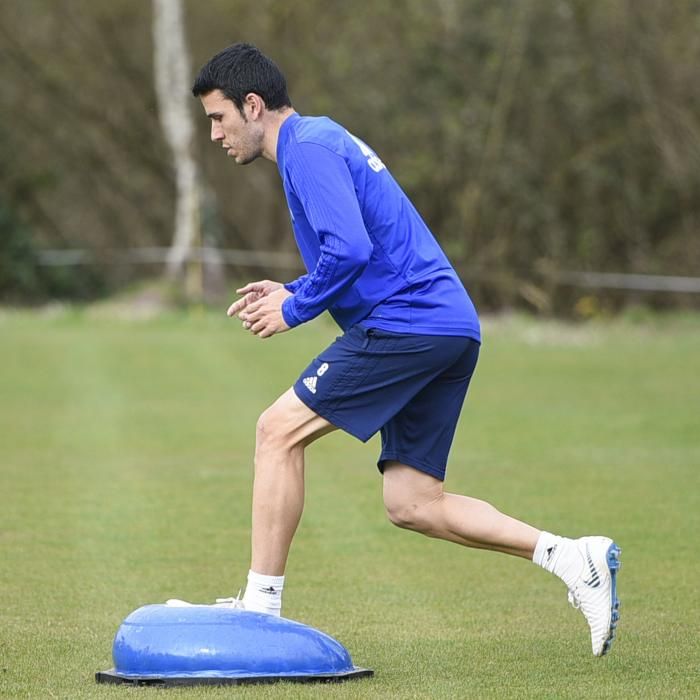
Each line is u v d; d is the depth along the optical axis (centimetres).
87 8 10212
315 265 1786
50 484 3319
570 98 9100
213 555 2523
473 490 3225
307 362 5909
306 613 2073
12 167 10200
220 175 10662
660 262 9300
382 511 2991
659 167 9188
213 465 3616
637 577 2325
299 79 9919
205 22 10044
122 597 2183
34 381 5362
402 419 1798
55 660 1770
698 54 9025
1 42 10319
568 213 9344
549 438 4109
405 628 1973
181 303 8262
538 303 8856
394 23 9644
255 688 1589
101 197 10825
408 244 1750
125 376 5506
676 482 3334
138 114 10569
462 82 9362
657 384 5344
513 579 2328
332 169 1697
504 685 1625
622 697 1566
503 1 9169
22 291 9431
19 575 2347
